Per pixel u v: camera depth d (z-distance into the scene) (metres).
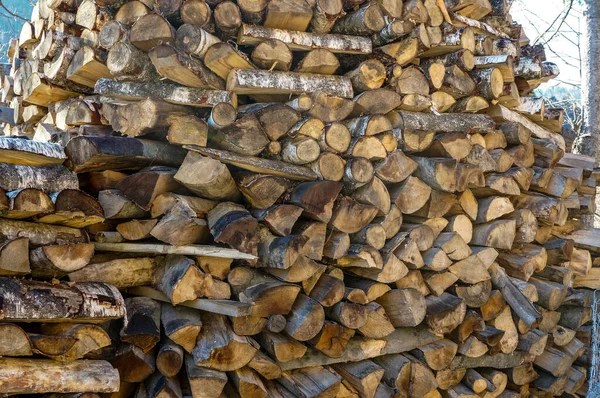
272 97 2.92
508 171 3.52
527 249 3.67
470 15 3.72
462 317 3.10
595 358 3.92
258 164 2.52
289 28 2.85
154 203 2.50
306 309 2.61
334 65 2.92
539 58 3.89
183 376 2.52
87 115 2.83
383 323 2.90
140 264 2.54
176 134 2.45
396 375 2.92
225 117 2.51
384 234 2.88
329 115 2.85
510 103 3.64
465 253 3.18
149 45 2.57
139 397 2.33
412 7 3.04
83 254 2.24
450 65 3.35
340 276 2.89
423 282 3.16
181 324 2.38
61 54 2.96
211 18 2.68
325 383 2.67
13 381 1.86
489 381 3.37
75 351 2.07
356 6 3.02
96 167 2.50
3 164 2.21
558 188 3.77
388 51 3.05
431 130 3.15
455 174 3.06
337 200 2.77
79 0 3.16
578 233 4.18
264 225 2.60
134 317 2.38
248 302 2.47
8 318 1.90
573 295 3.87
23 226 2.20
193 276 2.40
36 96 3.25
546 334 3.56
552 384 3.68
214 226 2.45
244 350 2.45
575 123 8.27
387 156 2.93
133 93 2.67
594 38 5.02
